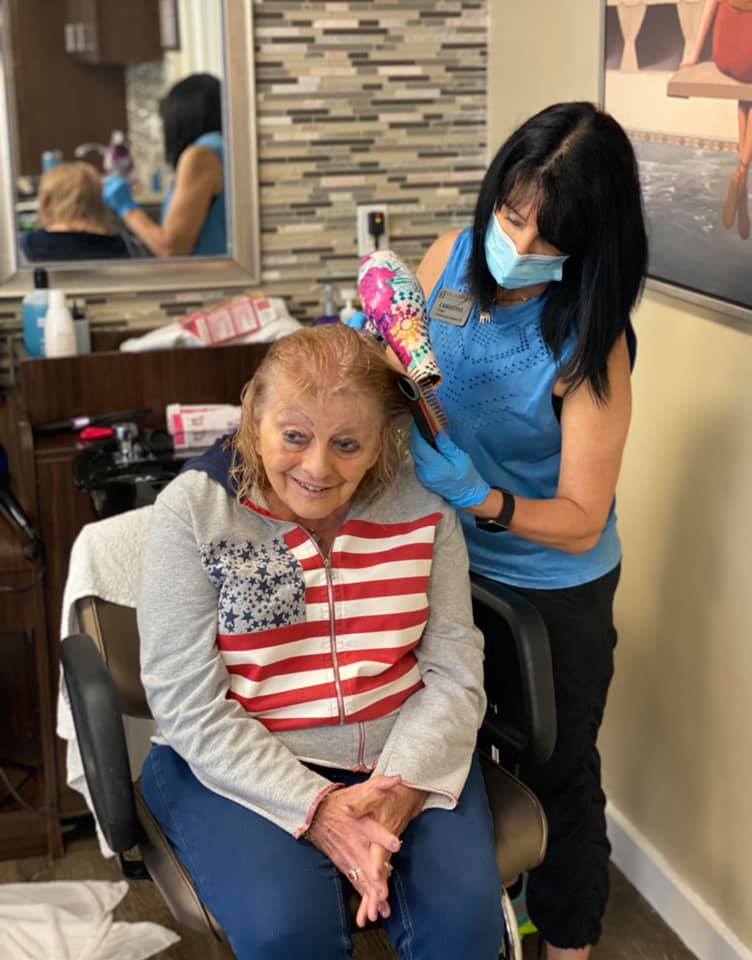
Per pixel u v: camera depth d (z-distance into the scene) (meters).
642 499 2.16
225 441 1.57
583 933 1.92
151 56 2.41
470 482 1.58
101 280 2.52
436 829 1.50
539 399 1.66
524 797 1.62
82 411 2.37
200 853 1.48
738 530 1.90
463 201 2.71
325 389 1.45
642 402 2.12
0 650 2.50
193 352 2.41
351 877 1.43
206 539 1.51
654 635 2.16
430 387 1.57
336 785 1.48
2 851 2.36
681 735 2.12
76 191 2.45
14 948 2.10
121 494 2.17
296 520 1.55
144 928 2.17
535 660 1.59
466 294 1.72
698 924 2.09
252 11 2.47
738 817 1.98
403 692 1.59
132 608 1.77
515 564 1.77
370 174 2.64
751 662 1.90
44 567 2.25
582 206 1.52
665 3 1.87
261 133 2.56
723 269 1.80
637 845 2.26
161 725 1.54
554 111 1.55
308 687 1.54
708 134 1.79
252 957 1.40
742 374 1.84
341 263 2.68
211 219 2.55
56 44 2.36
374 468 1.56
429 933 1.45
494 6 2.57
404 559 1.57
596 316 1.58
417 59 2.60
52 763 2.31
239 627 1.51
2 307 2.49
